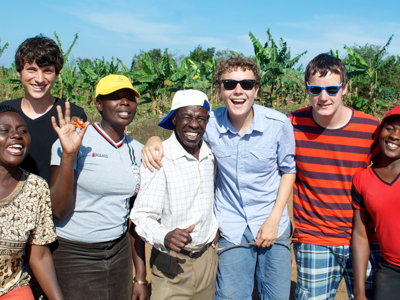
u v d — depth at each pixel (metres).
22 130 2.10
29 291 2.24
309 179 2.80
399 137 2.27
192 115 2.41
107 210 2.50
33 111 2.73
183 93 2.45
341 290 3.77
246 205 2.89
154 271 2.61
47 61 2.61
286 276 2.85
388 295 2.38
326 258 2.81
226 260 2.88
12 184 2.12
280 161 2.84
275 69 18.23
